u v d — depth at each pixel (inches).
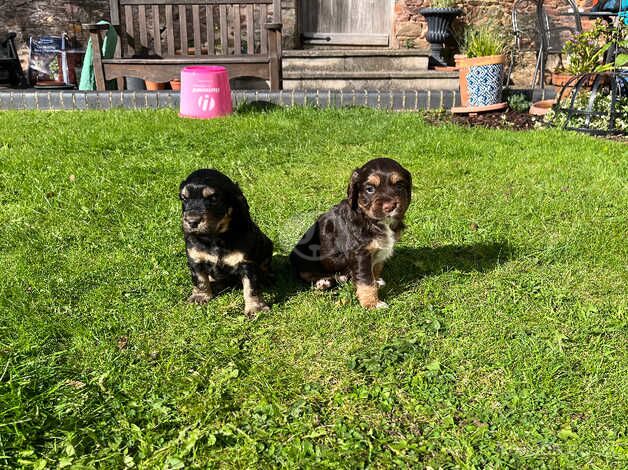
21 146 95.5
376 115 119.7
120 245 60.8
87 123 112.5
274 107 128.2
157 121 113.3
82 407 36.5
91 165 84.6
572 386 39.3
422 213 69.7
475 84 122.5
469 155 92.6
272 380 39.8
